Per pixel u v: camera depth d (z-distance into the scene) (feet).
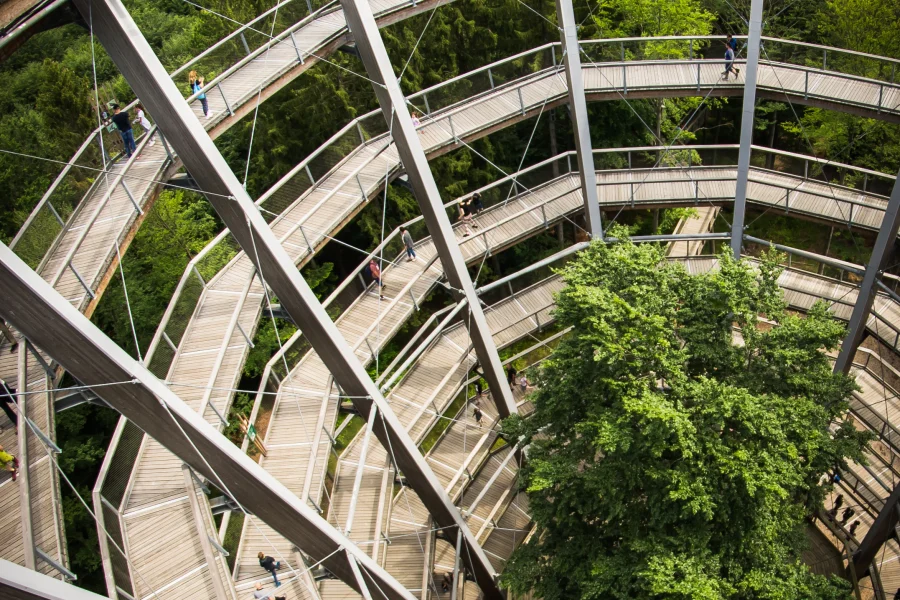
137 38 40.60
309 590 48.67
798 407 49.85
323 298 93.20
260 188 90.58
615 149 78.54
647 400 45.62
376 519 61.67
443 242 63.10
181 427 40.27
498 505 70.23
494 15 87.15
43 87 79.66
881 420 71.05
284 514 44.50
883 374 73.20
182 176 53.93
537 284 80.74
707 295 51.70
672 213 98.17
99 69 107.65
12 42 36.63
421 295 69.05
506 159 97.25
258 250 47.75
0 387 43.37
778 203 76.54
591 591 48.49
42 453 42.11
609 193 80.38
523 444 58.23
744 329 52.70
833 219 74.64
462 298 66.08
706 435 46.83
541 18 87.86
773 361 52.42
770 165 84.99
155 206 79.15
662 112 96.37
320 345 52.16
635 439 47.67
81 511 70.13
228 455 41.65
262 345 84.43
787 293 79.56
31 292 33.60
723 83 73.97
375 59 55.77
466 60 90.12
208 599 42.19
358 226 95.30
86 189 52.19
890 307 73.87
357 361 52.85
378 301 69.15
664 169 81.66
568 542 54.60
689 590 43.98
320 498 53.62
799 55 95.66
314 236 63.10
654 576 45.21
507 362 82.79
